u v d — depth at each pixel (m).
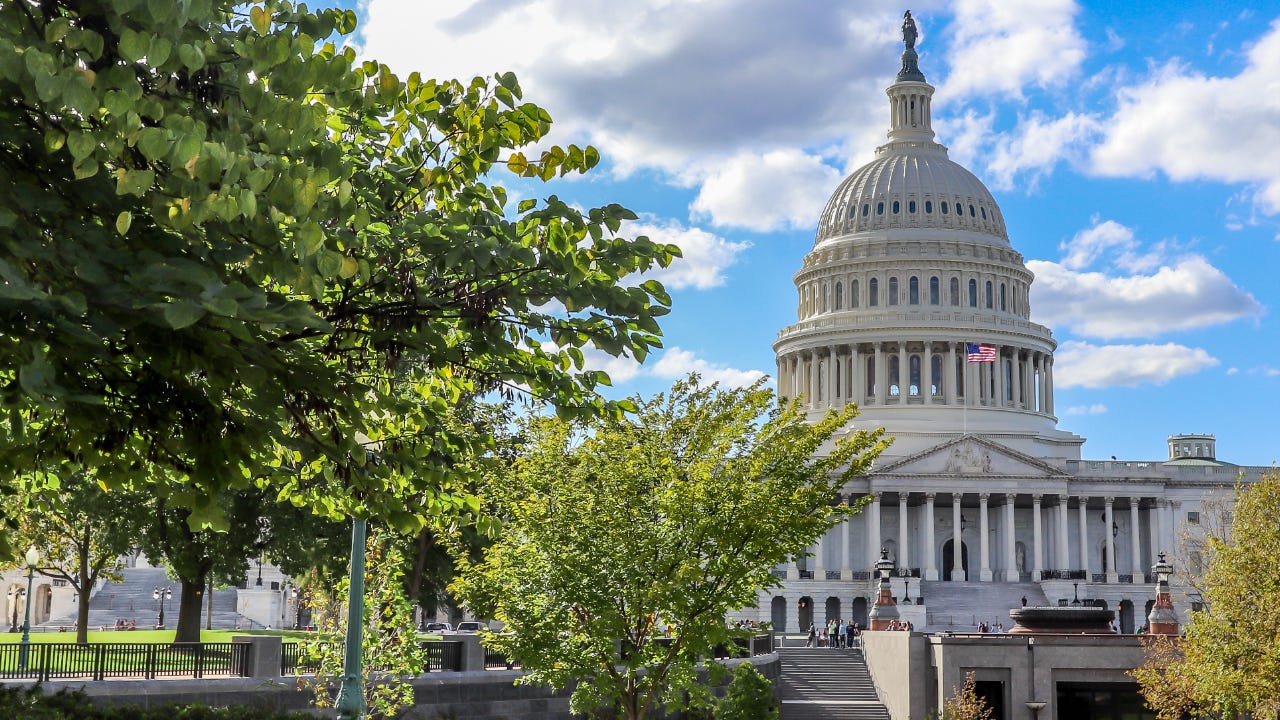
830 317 186.50
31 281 13.57
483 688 48.25
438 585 71.19
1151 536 162.62
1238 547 55.62
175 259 13.34
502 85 18.19
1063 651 68.06
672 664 39.78
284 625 126.00
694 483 37.34
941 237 186.38
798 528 37.81
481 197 18.45
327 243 14.92
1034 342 185.00
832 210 197.25
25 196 13.25
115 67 13.23
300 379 16.48
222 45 14.92
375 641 39.41
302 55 15.03
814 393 186.38
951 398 178.75
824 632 133.75
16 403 14.25
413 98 18.33
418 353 18.53
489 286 17.33
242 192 13.21
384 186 17.73
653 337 18.42
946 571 168.38
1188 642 57.25
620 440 38.34
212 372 15.45
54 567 64.12
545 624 37.59
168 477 22.53
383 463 20.06
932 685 71.38
